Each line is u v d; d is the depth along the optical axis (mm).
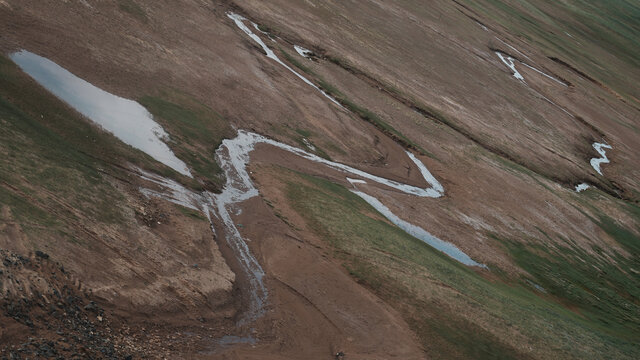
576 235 50531
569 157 67938
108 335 15977
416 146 53406
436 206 44188
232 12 59938
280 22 63219
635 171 73375
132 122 32156
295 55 58125
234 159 36000
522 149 64250
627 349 33125
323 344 21812
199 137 35438
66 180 22484
